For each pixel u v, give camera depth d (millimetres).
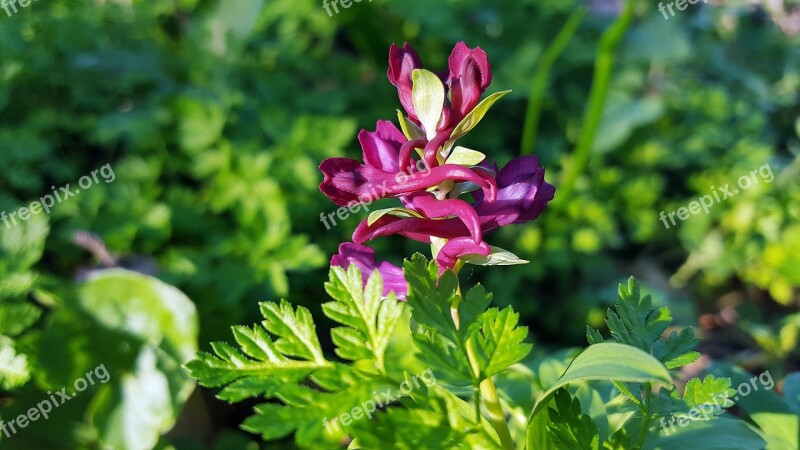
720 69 571
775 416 236
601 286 441
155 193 371
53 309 322
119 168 373
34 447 273
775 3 641
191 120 373
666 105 522
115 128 372
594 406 228
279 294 324
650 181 470
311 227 382
